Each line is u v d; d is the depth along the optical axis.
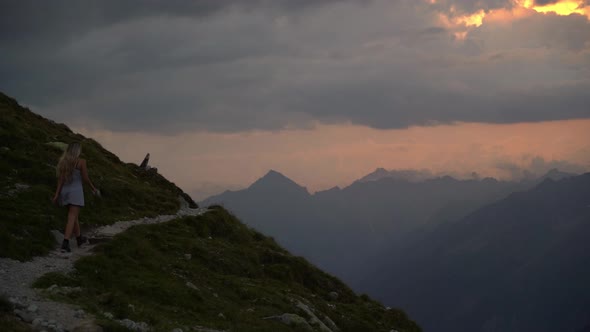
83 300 16.80
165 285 20.61
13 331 12.85
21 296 15.70
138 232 26.80
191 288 21.59
